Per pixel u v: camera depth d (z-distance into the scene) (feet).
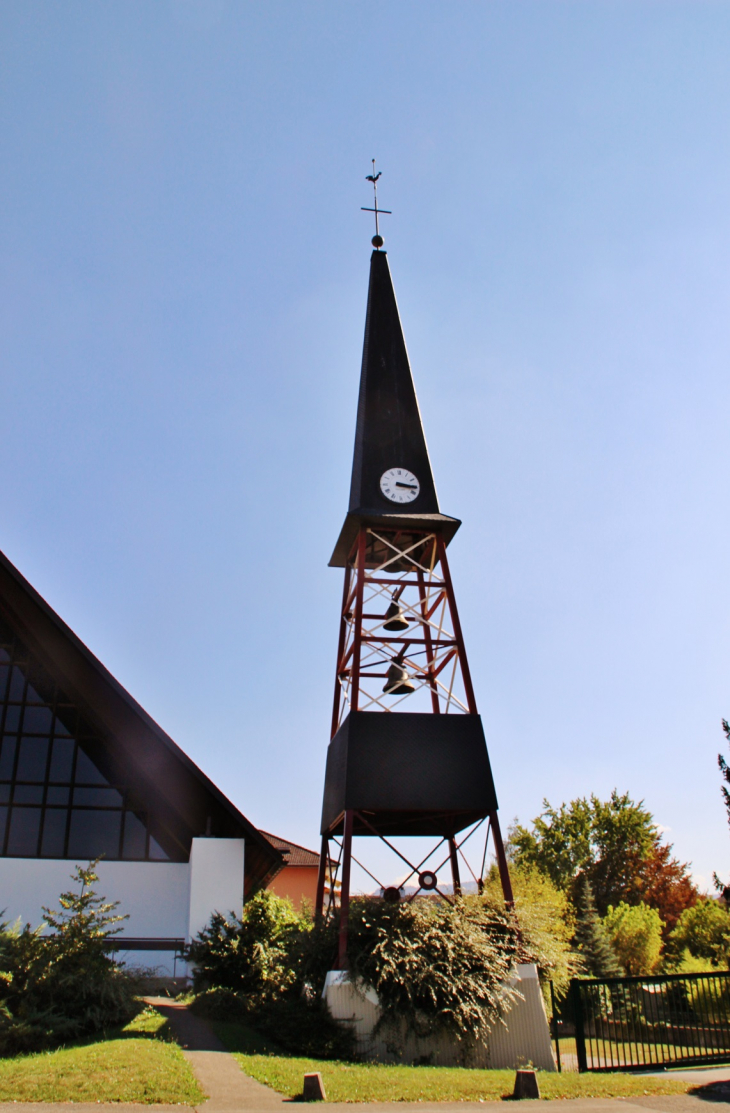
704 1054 48.03
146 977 63.67
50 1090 31.40
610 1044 49.47
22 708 74.79
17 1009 42.04
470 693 62.13
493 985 50.65
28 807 72.02
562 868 164.14
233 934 60.95
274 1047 45.21
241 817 69.82
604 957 116.26
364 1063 44.86
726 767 67.67
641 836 168.66
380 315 76.74
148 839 72.95
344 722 61.05
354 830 65.36
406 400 72.38
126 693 70.03
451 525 66.90
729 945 105.40
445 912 53.72
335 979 50.55
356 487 69.41
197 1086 33.73
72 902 48.24
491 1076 40.81
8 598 73.10
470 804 58.03
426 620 67.92
